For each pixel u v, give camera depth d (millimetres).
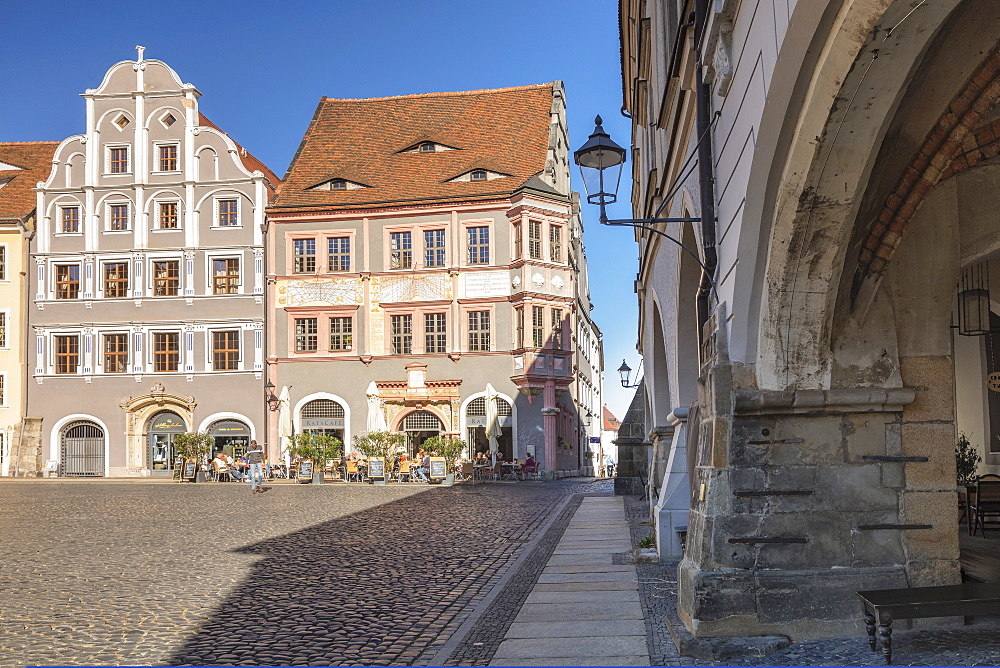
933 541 7844
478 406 45156
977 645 7148
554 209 46000
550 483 39594
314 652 7758
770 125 6508
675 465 13367
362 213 46250
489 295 45281
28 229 48438
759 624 7699
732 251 8281
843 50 5547
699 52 9406
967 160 7566
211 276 46906
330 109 53250
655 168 16156
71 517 21375
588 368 61062
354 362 45969
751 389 7973
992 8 5852
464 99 52156
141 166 47562
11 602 10141
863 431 7930
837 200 6781
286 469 44406
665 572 11703
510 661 7348
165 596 10500
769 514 7859
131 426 46812
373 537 16672
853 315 7867
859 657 6996
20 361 47625
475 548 14789
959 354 15156
